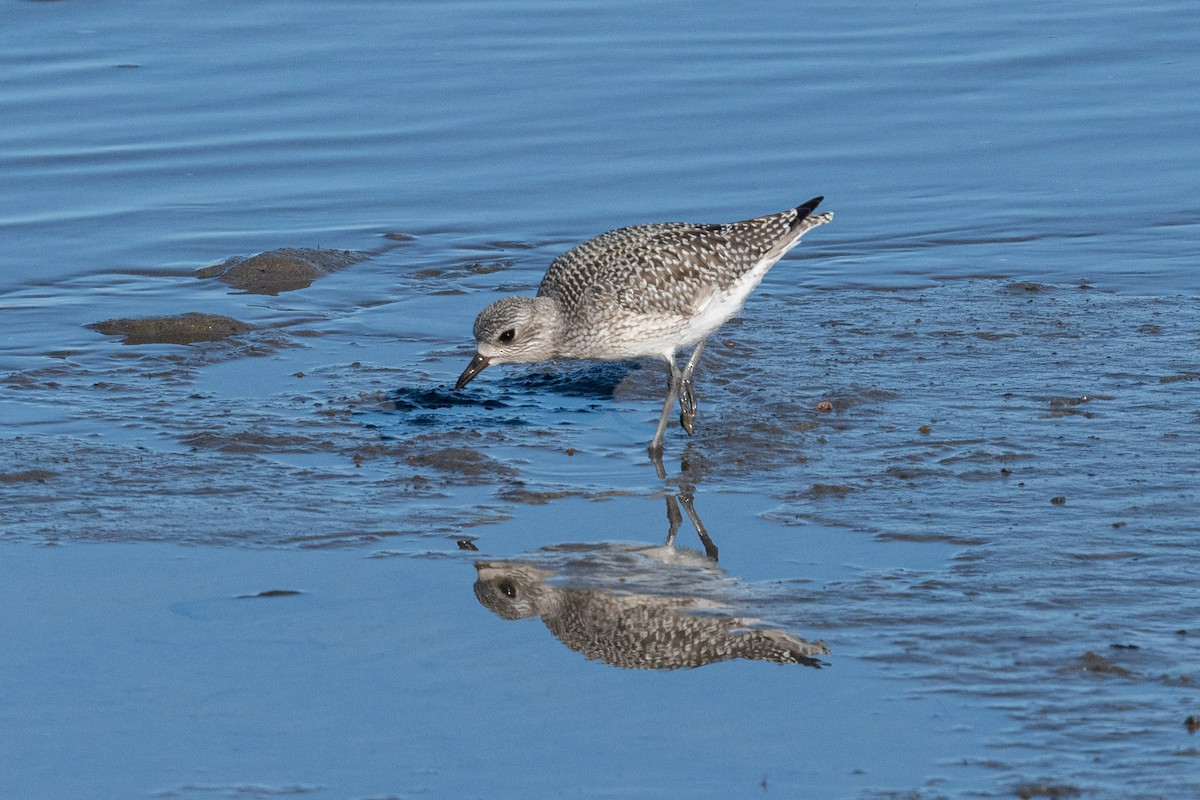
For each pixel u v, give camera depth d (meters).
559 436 13.70
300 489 12.40
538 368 15.57
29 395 14.70
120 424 13.89
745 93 23.95
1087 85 24.12
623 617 10.10
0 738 8.57
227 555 11.11
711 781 8.09
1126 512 11.41
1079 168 21.33
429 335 16.69
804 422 13.69
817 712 8.76
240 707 8.91
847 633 9.70
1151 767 8.02
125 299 17.73
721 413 14.05
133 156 21.84
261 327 16.86
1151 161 21.44
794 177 21.09
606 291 13.14
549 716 8.81
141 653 9.56
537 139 22.44
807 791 7.95
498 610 10.23
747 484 12.41
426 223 20.19
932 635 9.59
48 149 21.92
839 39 26.28
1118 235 19.31
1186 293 17.33
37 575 10.73
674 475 12.68
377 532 11.54
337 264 18.94
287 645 9.69
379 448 13.31
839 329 16.48
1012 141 22.22
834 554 10.96
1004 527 11.25
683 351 15.74
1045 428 13.33
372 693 9.08
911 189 20.84
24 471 12.62
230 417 14.04
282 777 8.18
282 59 25.41
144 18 27.36
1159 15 27.27
